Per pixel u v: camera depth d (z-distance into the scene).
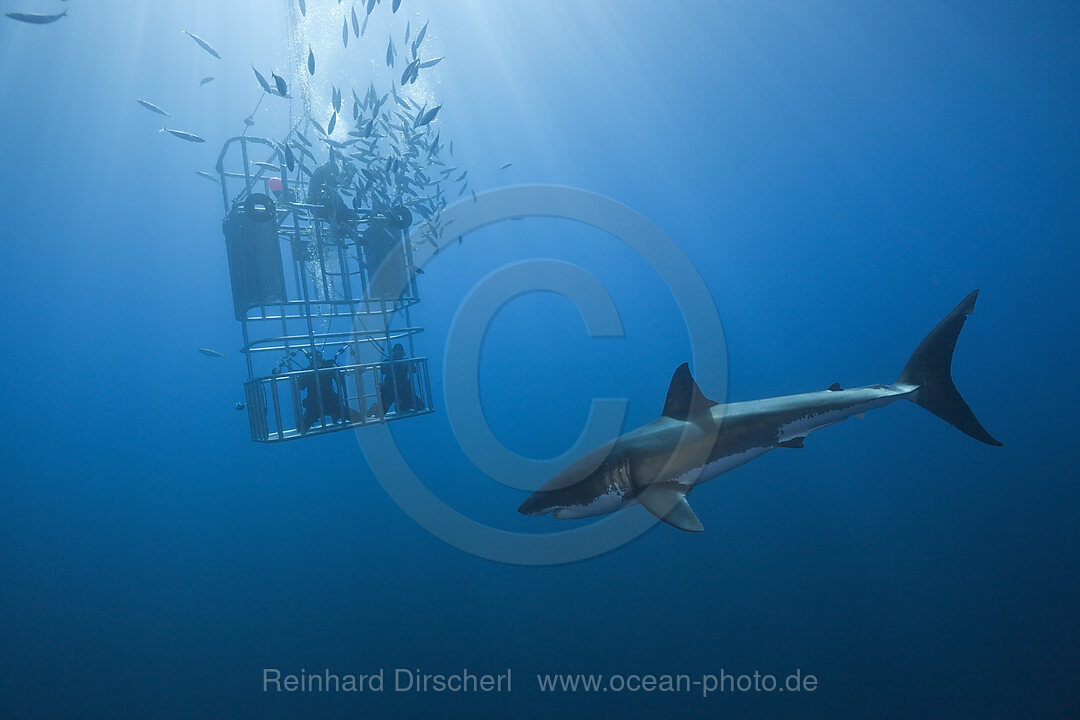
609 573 11.58
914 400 5.33
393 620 10.36
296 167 6.27
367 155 6.44
